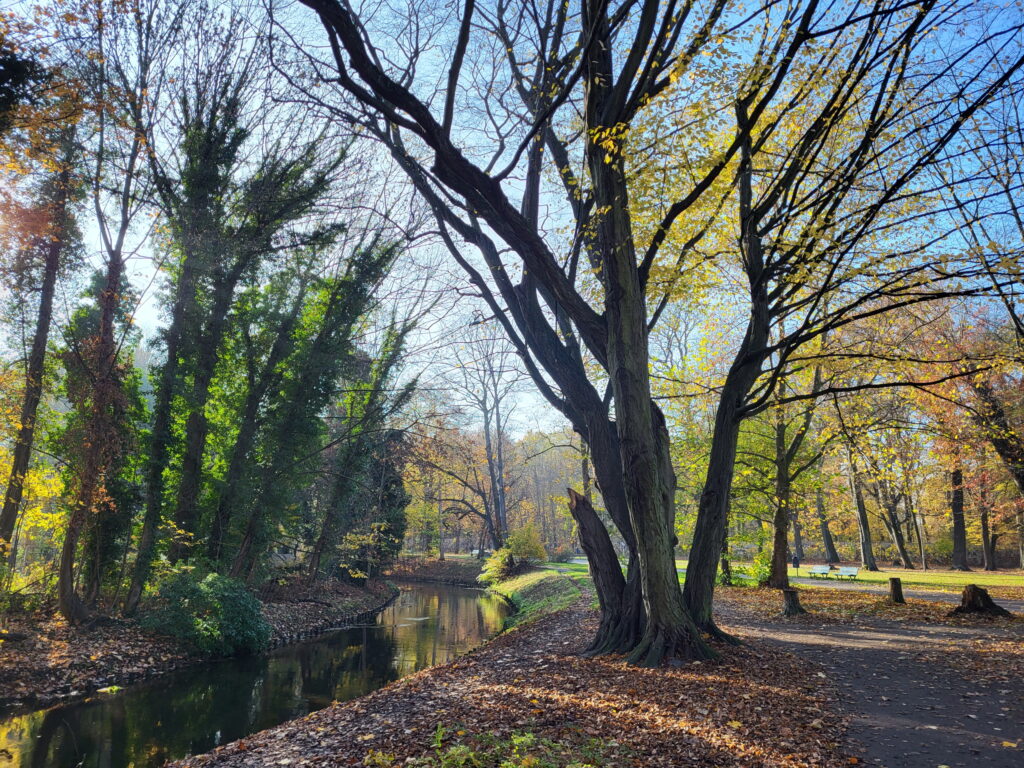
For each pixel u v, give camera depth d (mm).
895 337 18141
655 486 10484
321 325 24562
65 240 17469
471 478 51531
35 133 12078
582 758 5816
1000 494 31766
